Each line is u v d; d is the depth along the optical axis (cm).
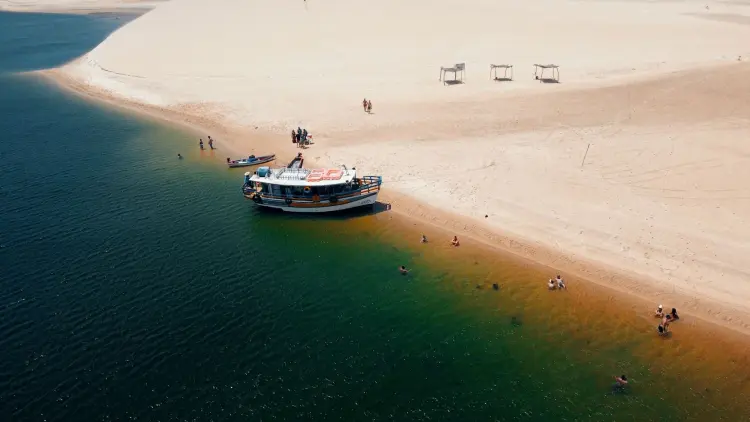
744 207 3853
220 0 13225
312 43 9069
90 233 4122
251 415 2564
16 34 13725
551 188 4350
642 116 5175
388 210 4394
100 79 8488
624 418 2541
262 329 3128
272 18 10881
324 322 3189
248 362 2881
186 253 3884
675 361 2839
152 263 3750
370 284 3528
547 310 3234
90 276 3591
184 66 8456
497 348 2970
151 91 7650
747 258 3425
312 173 4547
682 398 2631
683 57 6981
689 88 5450
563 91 5900
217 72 8069
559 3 11412
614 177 4381
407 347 2991
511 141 5103
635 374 2775
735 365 2794
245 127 6216
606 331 3056
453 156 4984
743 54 6906
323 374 2809
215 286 3512
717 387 2680
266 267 3725
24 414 2562
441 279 3553
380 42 8881
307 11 11138
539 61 7406
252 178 4459
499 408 2605
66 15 17738
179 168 5350
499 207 4222
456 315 3228
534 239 3841
